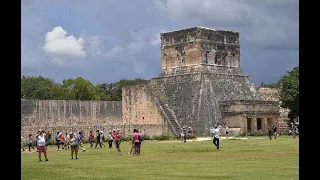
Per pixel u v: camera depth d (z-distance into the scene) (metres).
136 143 43.91
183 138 75.44
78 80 143.00
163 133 90.75
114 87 165.12
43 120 88.81
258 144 58.09
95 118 95.81
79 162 35.94
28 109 87.31
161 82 107.19
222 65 106.00
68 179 23.95
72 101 93.19
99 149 56.31
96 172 27.48
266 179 22.41
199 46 102.50
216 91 101.81
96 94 145.25
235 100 98.06
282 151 43.47
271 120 102.44
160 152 45.94
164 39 108.25
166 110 96.75
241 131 96.19
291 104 100.12
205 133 96.19
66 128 79.75
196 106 98.94
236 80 106.94
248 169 27.39
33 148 65.19
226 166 29.59
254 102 99.50
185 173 25.73
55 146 70.38
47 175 26.19
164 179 23.00
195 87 100.94
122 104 98.94
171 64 107.19
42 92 136.00
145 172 26.80
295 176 23.48
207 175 24.48
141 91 95.50
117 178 23.94
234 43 108.12
